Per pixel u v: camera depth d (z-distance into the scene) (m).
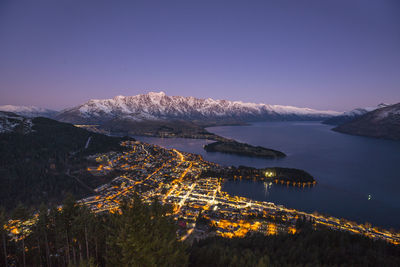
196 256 60.16
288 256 68.88
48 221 66.25
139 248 29.53
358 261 66.38
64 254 65.19
